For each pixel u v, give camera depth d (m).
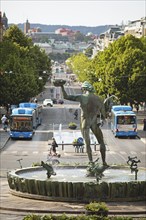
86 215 41.41
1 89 146.12
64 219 39.44
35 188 53.16
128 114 111.19
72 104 199.50
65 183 51.88
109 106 56.09
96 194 51.62
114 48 154.75
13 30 184.38
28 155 87.94
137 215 48.50
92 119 55.19
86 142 55.62
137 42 156.00
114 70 147.12
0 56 158.75
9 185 55.94
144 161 83.06
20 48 169.50
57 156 85.50
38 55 199.50
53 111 166.12
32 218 39.31
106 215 42.94
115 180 54.44
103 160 56.03
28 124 107.25
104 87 149.88
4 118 118.31
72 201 51.78
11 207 50.22
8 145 99.56
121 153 91.31
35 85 151.62
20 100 147.12
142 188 52.44
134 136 111.38
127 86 146.62
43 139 107.50
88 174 55.62
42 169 60.38
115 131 111.31
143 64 147.38
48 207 50.25
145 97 147.12
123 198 51.91
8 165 78.31
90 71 179.88
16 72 148.00
